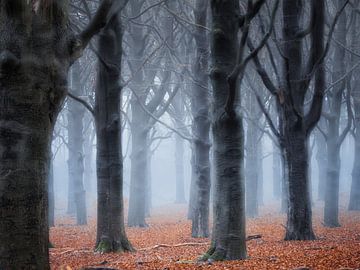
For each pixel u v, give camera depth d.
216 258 11.91
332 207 23.22
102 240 14.99
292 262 10.84
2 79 7.12
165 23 25.58
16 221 6.96
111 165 15.03
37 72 7.20
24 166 7.07
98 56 14.22
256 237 18.52
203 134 20.61
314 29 16.56
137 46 25.80
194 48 25.91
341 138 23.58
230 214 12.02
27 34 7.17
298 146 17.41
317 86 17.31
